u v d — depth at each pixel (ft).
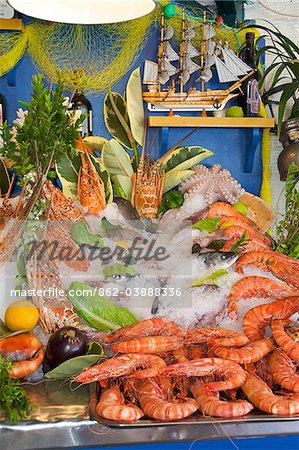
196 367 5.31
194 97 8.33
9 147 6.27
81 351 5.74
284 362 5.59
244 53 8.72
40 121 6.12
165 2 8.74
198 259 6.53
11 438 4.90
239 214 8.27
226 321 6.29
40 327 6.23
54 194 6.64
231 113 8.50
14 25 8.32
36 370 5.86
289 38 9.11
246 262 6.63
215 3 8.88
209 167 9.01
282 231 7.52
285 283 6.57
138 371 5.24
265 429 4.97
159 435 4.92
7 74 8.56
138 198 8.31
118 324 6.07
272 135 9.00
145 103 8.77
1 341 5.72
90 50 8.75
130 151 8.80
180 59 8.45
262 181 9.04
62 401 5.30
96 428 4.94
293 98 8.61
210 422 4.93
